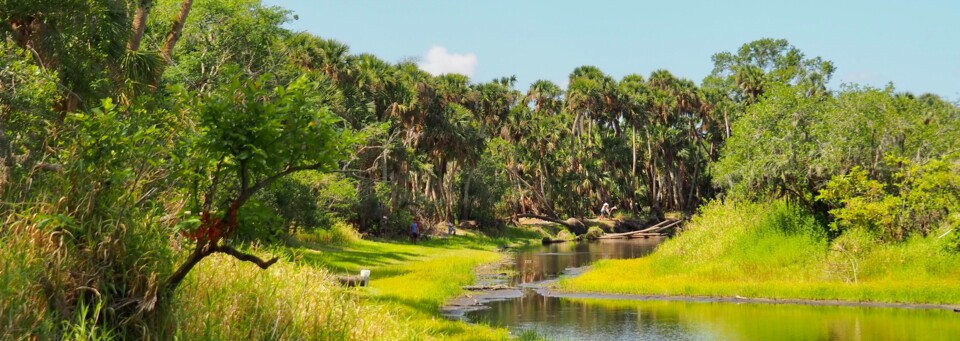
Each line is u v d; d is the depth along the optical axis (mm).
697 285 25156
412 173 62562
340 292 12250
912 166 25578
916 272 24672
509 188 76812
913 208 25609
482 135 74000
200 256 7520
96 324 7309
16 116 10289
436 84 62375
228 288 9336
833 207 28859
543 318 19578
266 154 7023
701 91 89062
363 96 50250
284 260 11727
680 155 91812
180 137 7812
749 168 30391
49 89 11531
